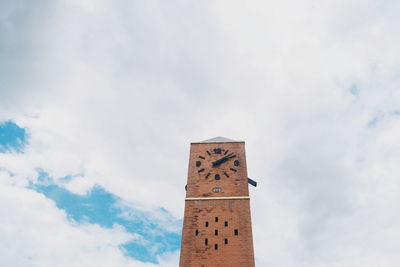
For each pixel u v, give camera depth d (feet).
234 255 177.37
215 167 222.28
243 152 232.32
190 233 188.75
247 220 192.13
